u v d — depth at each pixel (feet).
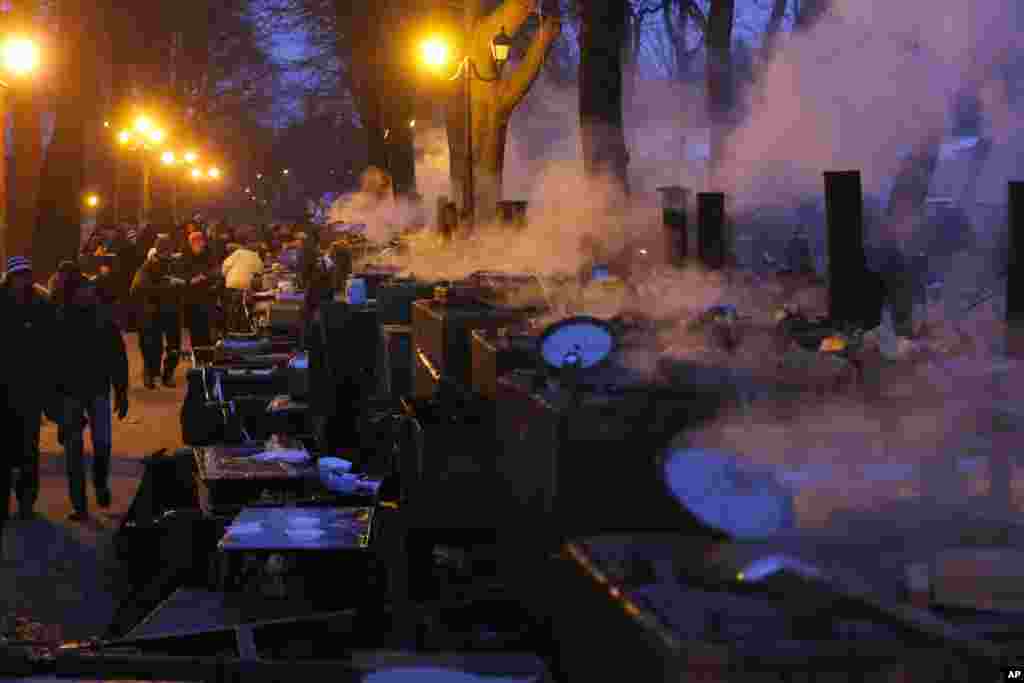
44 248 88.79
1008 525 13.11
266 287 72.90
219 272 73.46
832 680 9.08
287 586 19.49
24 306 30.91
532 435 16.56
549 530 15.26
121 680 15.70
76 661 16.05
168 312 58.75
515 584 17.61
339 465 25.23
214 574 21.66
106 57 107.96
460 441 20.90
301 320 45.14
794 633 9.52
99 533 29.73
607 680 10.73
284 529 20.94
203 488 25.64
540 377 16.90
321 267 42.93
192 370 37.47
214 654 17.61
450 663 14.40
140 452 41.01
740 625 9.67
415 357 34.06
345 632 17.95
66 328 31.60
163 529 23.99
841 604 9.52
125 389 33.58
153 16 115.24
